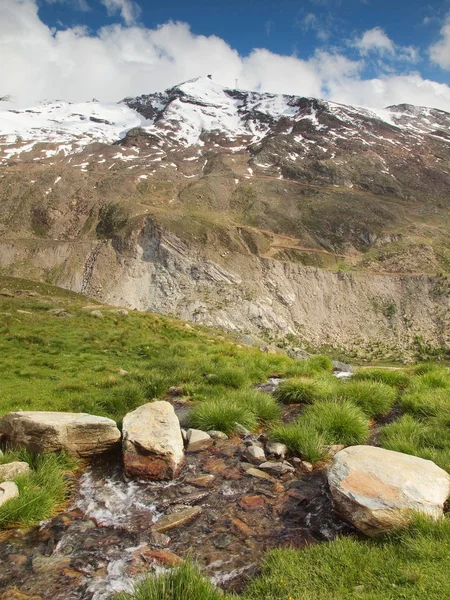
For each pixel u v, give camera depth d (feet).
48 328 109.50
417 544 19.01
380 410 43.14
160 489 28.43
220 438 36.65
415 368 62.08
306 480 29.27
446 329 574.56
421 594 15.83
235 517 24.77
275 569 18.80
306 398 48.57
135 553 21.43
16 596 18.20
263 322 577.84
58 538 22.85
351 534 22.15
